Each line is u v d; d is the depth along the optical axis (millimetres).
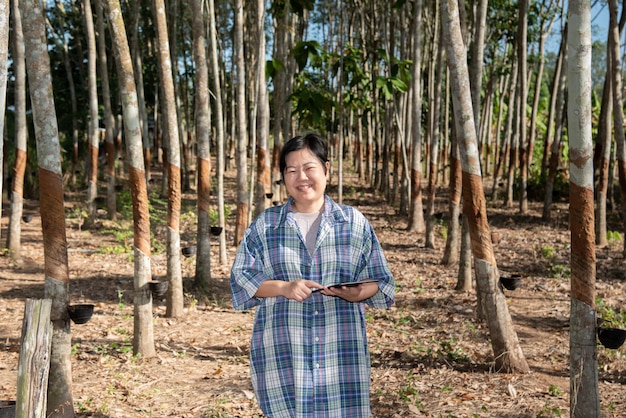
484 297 5605
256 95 11617
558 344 6527
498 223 15688
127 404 4871
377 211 17969
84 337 6734
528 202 19438
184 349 6391
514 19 18766
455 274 10086
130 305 8227
